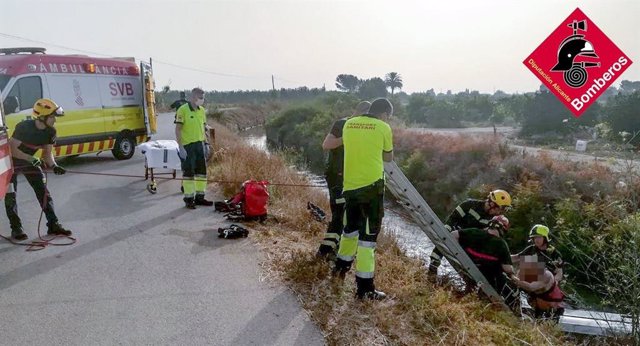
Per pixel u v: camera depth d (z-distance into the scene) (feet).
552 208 34.50
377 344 10.78
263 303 12.67
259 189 20.72
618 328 15.51
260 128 150.61
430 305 12.84
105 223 20.02
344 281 14.12
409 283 14.84
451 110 140.05
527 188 36.60
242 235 18.38
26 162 17.10
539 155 44.70
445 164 52.65
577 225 21.11
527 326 13.07
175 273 14.65
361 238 13.00
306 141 88.43
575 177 35.40
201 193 23.39
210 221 20.61
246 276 14.49
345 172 13.37
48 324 11.31
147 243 17.51
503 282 17.40
